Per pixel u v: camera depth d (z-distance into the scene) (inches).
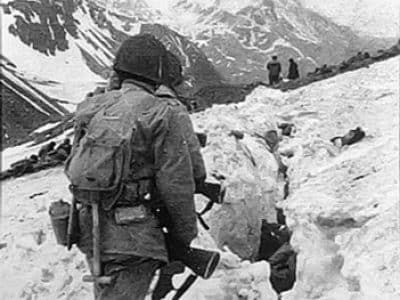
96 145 173.2
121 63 183.6
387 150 360.5
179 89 197.6
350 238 261.9
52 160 529.3
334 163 361.4
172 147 176.7
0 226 351.9
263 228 343.9
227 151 376.8
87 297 270.5
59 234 183.9
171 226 181.2
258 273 259.6
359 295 231.1
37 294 280.4
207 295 248.5
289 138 446.9
